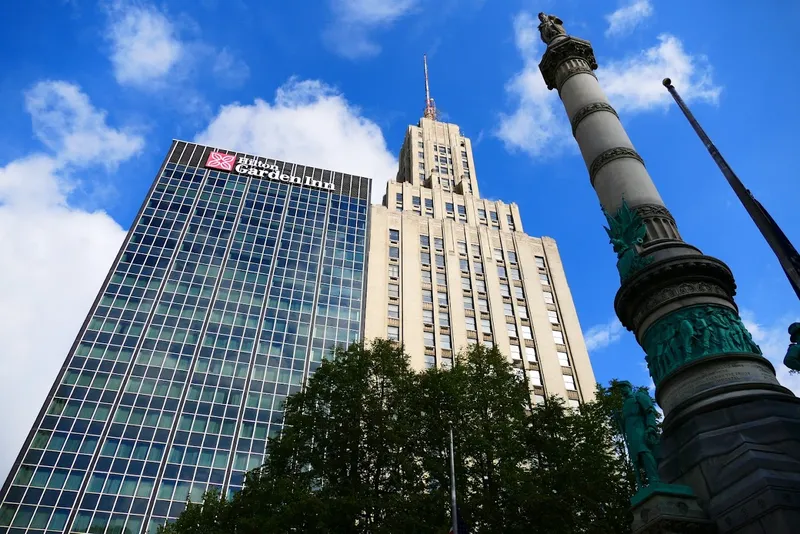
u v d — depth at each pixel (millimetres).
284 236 88625
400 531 25172
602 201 29875
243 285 79812
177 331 72125
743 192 20250
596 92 34000
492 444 29453
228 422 64812
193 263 80688
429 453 29828
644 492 19156
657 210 27641
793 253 18234
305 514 25875
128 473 58156
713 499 18312
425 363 73312
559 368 77250
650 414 21000
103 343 68375
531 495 25672
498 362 35031
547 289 89188
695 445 19734
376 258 86375
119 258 78188
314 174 101812
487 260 89875
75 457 58094
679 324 23031
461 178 108875
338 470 29375
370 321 78125
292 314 77875
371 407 31391
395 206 98375
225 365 70125
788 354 19266
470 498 27297
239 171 97500
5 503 53562
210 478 59750
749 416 19594
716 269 24109
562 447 29781
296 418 30984
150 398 64750
